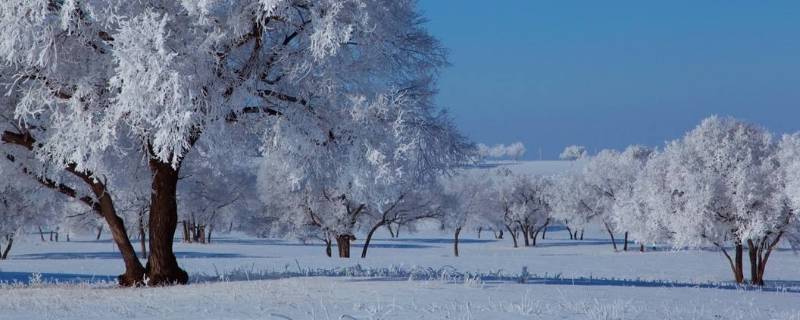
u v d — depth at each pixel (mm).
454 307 11023
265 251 77625
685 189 45156
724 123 45812
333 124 16516
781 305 13430
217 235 125188
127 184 19734
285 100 16609
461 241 117000
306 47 15727
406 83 18047
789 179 40281
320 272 20984
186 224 95500
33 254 70625
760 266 44094
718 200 43688
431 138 17484
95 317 10352
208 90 14555
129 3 14219
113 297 14055
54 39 14500
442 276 17250
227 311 10875
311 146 16312
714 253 74562
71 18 14102
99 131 14852
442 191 63844
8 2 13922
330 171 17672
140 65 13211
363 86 16438
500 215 102375
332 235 63125
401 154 15930
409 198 60938
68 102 14984
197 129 15461
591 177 92750
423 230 149500
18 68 15828
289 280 16750
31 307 12164
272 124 16438
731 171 44250
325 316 10070
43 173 17984
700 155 45219
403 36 17828
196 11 14359
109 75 14688
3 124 16719
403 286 14969
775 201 41781
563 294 13758
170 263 18641
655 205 47219
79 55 15336
